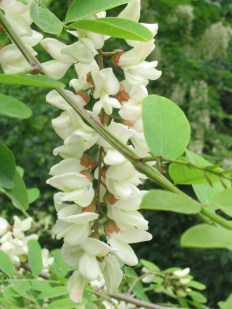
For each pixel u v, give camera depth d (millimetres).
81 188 171
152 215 889
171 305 400
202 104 899
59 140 992
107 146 169
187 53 909
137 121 175
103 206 184
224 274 839
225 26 927
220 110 945
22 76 133
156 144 149
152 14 814
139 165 145
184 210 119
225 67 947
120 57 177
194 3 847
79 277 174
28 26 177
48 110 958
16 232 366
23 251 352
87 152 183
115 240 172
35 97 947
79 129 171
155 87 896
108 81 171
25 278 303
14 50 178
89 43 171
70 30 187
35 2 171
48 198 981
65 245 173
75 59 173
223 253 822
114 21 159
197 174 146
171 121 152
